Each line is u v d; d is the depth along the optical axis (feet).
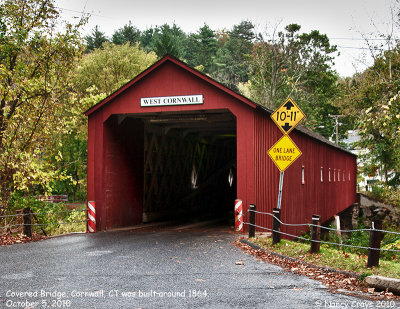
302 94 148.05
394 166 110.42
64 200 103.55
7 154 46.62
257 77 148.97
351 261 26.89
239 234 43.45
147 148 59.21
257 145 45.50
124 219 53.42
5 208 47.44
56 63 52.75
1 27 50.60
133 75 106.93
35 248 34.12
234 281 22.75
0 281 22.50
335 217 93.71
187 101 46.73
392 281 20.68
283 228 51.90
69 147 108.99
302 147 62.23
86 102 53.26
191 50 209.77
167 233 46.19
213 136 80.74
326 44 151.64
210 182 83.97
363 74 107.34
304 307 18.06
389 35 88.53
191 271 25.22
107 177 50.01
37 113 50.06
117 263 27.61
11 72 49.21
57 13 52.37
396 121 46.32
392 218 111.04
